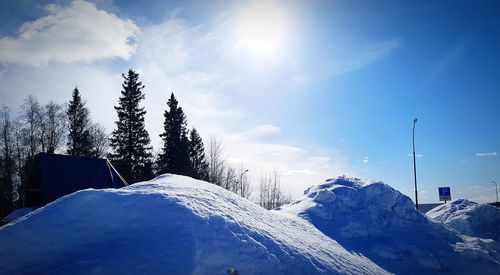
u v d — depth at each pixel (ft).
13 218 60.49
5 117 135.95
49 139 141.49
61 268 15.78
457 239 44.09
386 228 42.29
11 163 131.85
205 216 20.47
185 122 162.40
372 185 48.70
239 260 18.61
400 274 32.60
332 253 28.17
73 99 149.59
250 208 28.02
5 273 15.31
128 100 146.61
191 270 16.16
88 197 20.62
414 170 89.10
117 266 15.99
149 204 20.54
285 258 21.35
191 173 156.46
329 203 44.80
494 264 38.47
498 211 54.70
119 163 140.26
